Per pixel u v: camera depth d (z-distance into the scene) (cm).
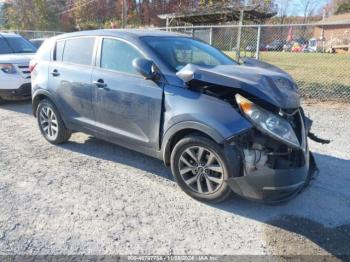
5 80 808
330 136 613
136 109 419
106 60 462
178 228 337
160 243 314
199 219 353
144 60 384
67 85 504
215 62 455
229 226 342
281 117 341
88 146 558
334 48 3105
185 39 484
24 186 418
